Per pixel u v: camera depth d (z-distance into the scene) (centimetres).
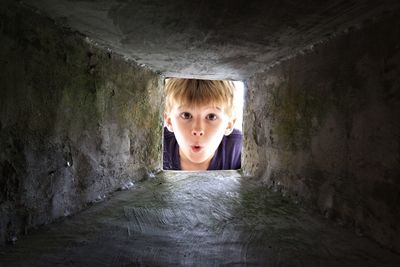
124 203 147
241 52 150
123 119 169
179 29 118
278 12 100
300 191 149
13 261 86
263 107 192
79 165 132
